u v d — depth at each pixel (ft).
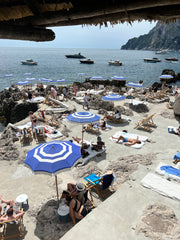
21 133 37.40
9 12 6.31
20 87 92.73
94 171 25.95
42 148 19.61
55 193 22.39
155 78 167.84
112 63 297.12
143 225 14.38
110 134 39.37
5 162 29.99
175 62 394.32
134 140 34.40
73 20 7.18
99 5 5.81
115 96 46.91
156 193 18.24
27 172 26.89
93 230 13.94
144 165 24.82
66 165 17.75
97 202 20.62
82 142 33.19
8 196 22.04
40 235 16.75
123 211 15.80
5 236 16.44
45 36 7.64
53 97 62.75
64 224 17.48
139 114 53.88
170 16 5.82
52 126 43.70
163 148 33.06
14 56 521.24
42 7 6.31
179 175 21.22
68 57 461.78
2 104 69.97
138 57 570.87
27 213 19.36
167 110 53.72
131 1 5.24
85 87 90.12
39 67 250.78
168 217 15.12
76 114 33.40
